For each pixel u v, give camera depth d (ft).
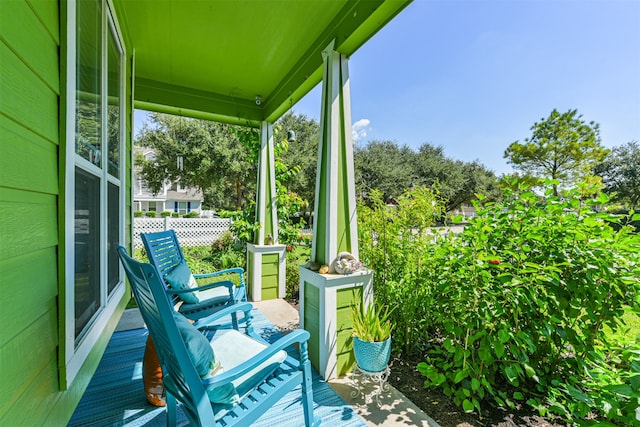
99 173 5.16
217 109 12.40
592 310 5.55
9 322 2.19
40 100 2.76
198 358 3.48
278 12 7.32
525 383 6.34
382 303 8.04
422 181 48.11
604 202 5.59
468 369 5.60
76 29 3.91
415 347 7.71
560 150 34.86
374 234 9.39
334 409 5.60
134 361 7.20
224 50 9.12
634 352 4.27
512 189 6.73
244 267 17.94
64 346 3.13
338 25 7.32
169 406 4.63
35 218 2.63
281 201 14.12
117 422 5.18
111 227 6.35
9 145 2.23
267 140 13.47
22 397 2.35
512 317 5.91
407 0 5.71
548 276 5.36
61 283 3.12
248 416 3.72
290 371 4.52
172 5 7.04
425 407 5.78
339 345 6.83
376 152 51.01
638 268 5.20
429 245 7.66
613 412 4.30
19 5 2.41
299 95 10.34
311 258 7.91
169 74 10.72
